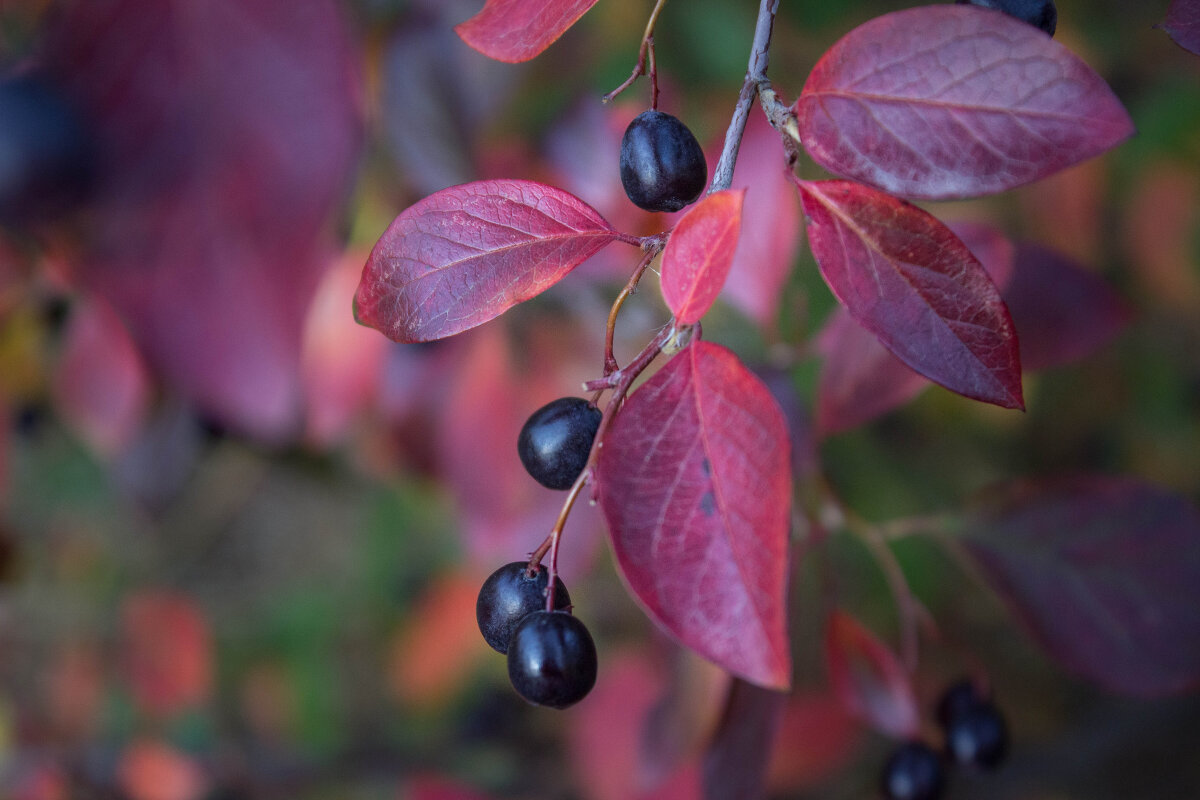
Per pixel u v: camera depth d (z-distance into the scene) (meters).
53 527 0.74
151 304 0.28
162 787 0.56
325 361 0.41
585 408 0.25
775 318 0.33
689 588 0.23
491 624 0.25
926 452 0.59
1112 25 0.54
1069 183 0.54
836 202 0.24
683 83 0.49
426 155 0.37
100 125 0.27
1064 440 0.61
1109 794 0.58
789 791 0.43
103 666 0.69
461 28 0.24
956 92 0.23
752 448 0.23
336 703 0.71
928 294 0.24
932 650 0.54
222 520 0.79
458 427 0.41
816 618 0.50
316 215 0.28
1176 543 0.31
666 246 0.23
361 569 0.73
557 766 0.61
